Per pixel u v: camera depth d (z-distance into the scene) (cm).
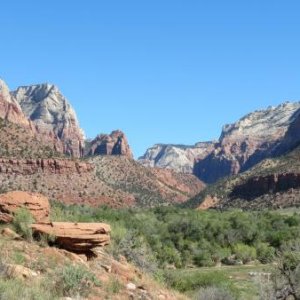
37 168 13375
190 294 2222
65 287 1266
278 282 2280
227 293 2172
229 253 7194
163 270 2433
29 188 12494
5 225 1684
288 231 7956
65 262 1497
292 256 2298
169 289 1903
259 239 7888
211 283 2547
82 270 1349
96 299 1308
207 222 8538
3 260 1253
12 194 1791
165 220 8869
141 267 2112
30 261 1403
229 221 9131
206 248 7306
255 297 2525
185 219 8219
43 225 1670
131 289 1512
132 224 6412
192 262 6800
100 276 1516
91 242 1656
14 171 12912
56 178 13575
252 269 5606
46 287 1231
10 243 1509
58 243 1630
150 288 1631
